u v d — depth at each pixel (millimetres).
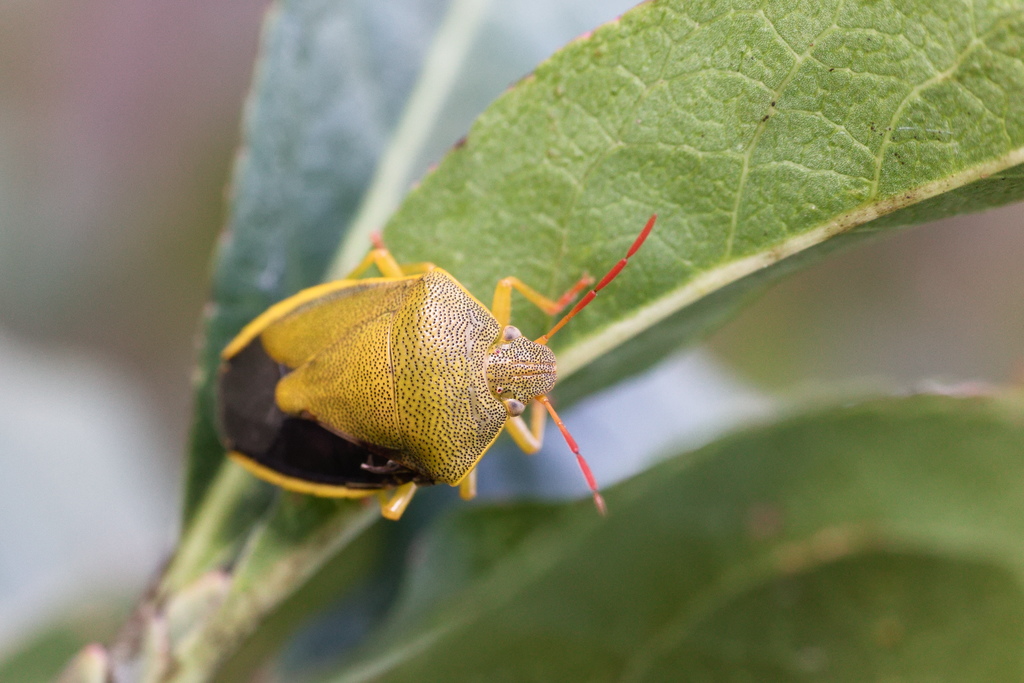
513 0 97
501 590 92
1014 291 161
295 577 90
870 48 86
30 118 156
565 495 101
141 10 167
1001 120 85
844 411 91
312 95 95
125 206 157
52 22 163
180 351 158
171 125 162
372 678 91
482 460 101
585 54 89
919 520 91
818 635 92
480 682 92
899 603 92
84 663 89
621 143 89
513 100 90
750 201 88
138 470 115
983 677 91
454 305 94
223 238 94
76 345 151
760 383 154
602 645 92
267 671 98
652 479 91
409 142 96
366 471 93
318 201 95
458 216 91
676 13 88
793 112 87
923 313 160
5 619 105
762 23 87
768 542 92
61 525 109
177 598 90
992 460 91
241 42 169
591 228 90
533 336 95
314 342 95
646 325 90
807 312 160
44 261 149
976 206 87
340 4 95
